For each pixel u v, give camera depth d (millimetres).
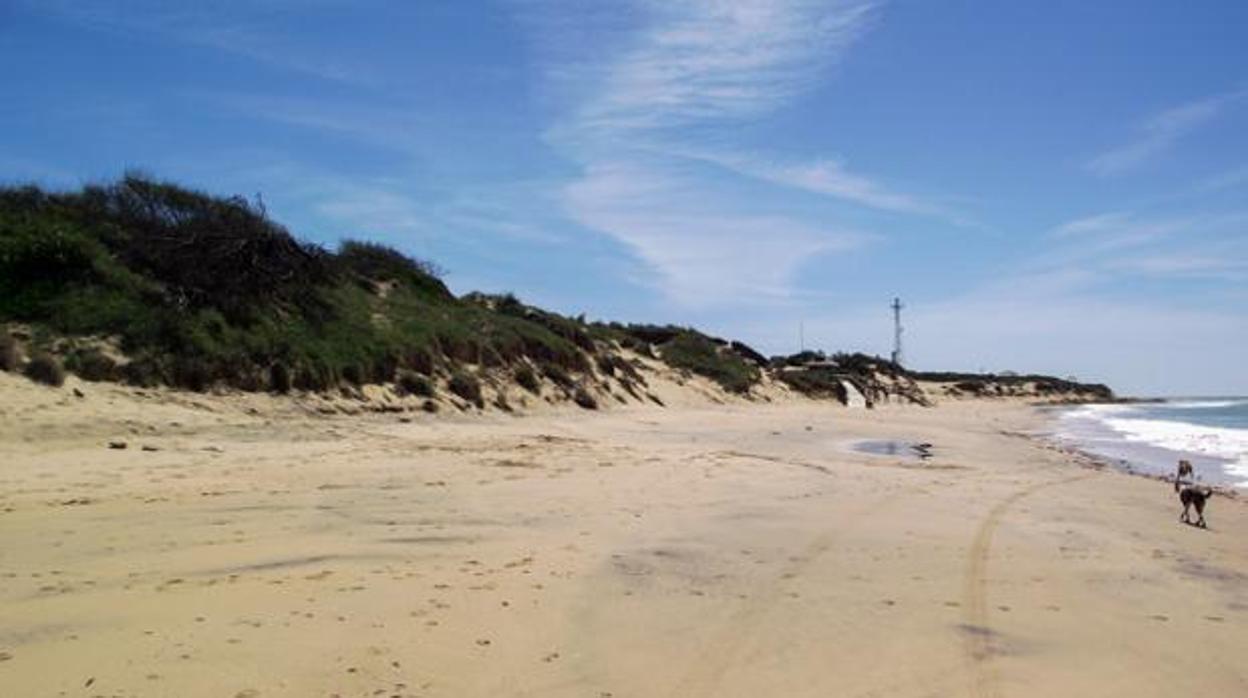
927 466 20969
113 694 5168
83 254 19703
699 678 6035
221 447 15141
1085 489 18125
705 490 14258
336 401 21234
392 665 5879
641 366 46656
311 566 8172
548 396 30750
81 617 6426
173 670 5551
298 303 23906
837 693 5902
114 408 16203
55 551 8234
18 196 21547
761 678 6094
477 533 10016
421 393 24234
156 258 21234
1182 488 16312
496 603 7355
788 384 61344
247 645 6027
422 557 8766
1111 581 9469
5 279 18469
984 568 9664
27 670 5461
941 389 103562
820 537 10875
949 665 6539
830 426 35594
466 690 5594
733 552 9781
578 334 39531
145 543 8711
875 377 85875
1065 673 6543
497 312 38969
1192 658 7047
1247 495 19172
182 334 19250
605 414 31250
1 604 6664
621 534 10391
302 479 12992
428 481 13477
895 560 9828
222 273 21938
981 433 38125
